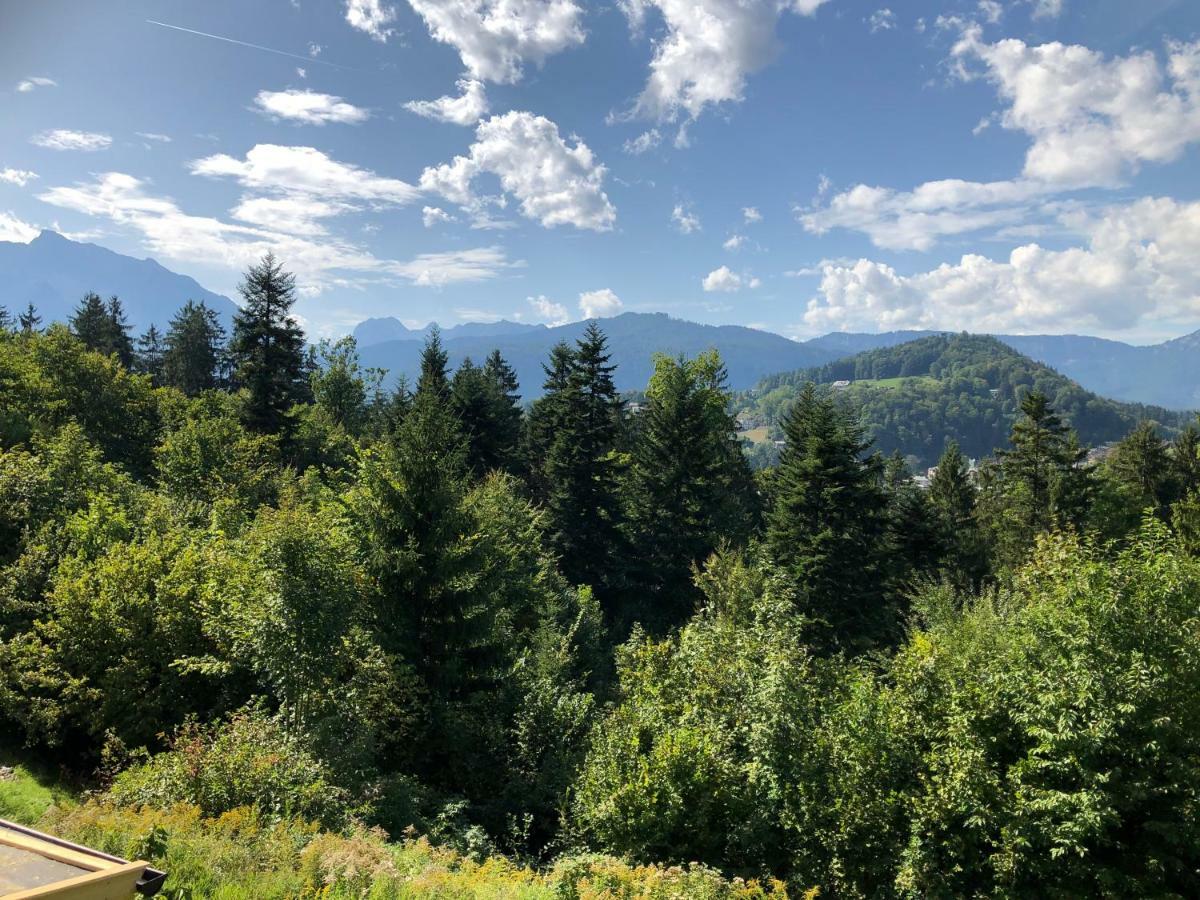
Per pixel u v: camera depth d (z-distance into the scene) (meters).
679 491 38.97
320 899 6.92
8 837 3.94
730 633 15.95
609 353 40.56
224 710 14.08
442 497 17.11
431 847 10.80
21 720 12.77
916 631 18.62
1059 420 41.34
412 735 15.59
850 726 11.53
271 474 33.47
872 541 33.22
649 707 13.60
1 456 19.16
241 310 40.03
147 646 14.00
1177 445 51.22
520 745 16.17
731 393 53.66
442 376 45.91
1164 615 10.66
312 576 13.33
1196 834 9.47
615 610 37.28
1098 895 9.65
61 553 16.97
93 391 35.53
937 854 10.36
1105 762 10.22
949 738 11.13
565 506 38.50
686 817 11.36
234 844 7.75
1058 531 15.09
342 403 58.62
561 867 9.70
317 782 10.43
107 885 3.72
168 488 27.98
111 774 12.32
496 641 17.86
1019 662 11.71
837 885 10.67
